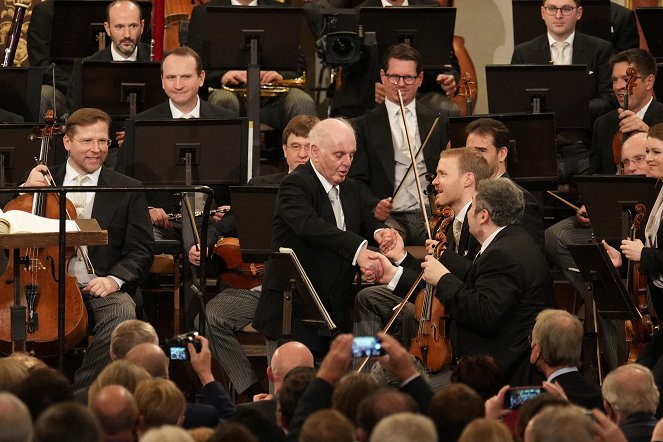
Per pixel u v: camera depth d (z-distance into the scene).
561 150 35.53
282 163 37.66
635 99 33.25
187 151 29.58
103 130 28.41
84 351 28.33
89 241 24.12
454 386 16.19
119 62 32.62
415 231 32.34
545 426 14.36
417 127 32.91
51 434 13.58
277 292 26.12
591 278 24.39
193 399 28.70
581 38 36.53
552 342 21.44
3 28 41.44
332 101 35.97
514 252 23.91
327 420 14.14
